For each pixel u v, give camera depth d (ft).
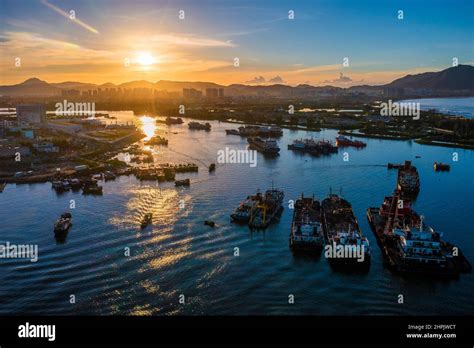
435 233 471.62
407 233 476.13
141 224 589.73
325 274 460.14
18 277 449.48
